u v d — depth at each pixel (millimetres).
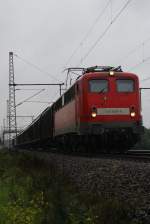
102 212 9391
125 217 9203
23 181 15539
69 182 14406
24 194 13008
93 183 14461
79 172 17781
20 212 10477
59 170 18469
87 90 29594
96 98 29562
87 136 29969
